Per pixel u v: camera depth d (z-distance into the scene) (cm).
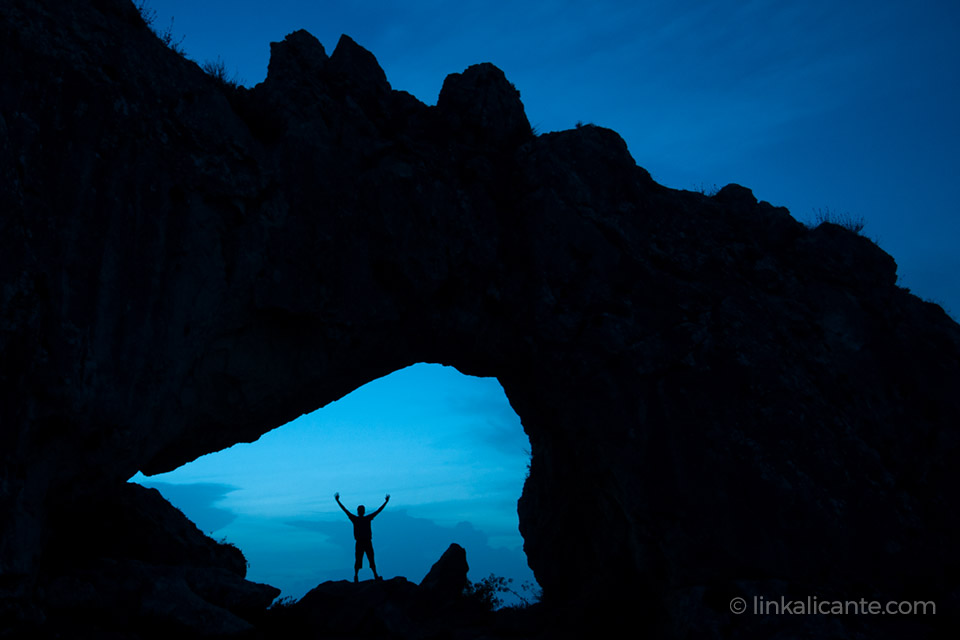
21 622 1050
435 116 1831
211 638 1261
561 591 1942
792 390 1642
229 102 1522
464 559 1964
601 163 1795
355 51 1748
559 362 1681
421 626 1684
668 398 1612
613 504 1739
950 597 1490
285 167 1502
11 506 1057
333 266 1526
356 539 1867
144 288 1262
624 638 1579
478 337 1709
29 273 1119
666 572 1554
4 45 1176
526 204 1775
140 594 1254
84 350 1166
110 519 1514
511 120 1912
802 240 1867
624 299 1695
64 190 1185
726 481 1547
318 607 1616
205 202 1379
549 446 2003
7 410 1066
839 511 1543
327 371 1566
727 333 1670
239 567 1783
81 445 1184
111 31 1319
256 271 1425
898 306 1834
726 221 1873
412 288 1609
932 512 1599
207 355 1411
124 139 1275
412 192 1625
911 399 1725
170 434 1355
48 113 1195
